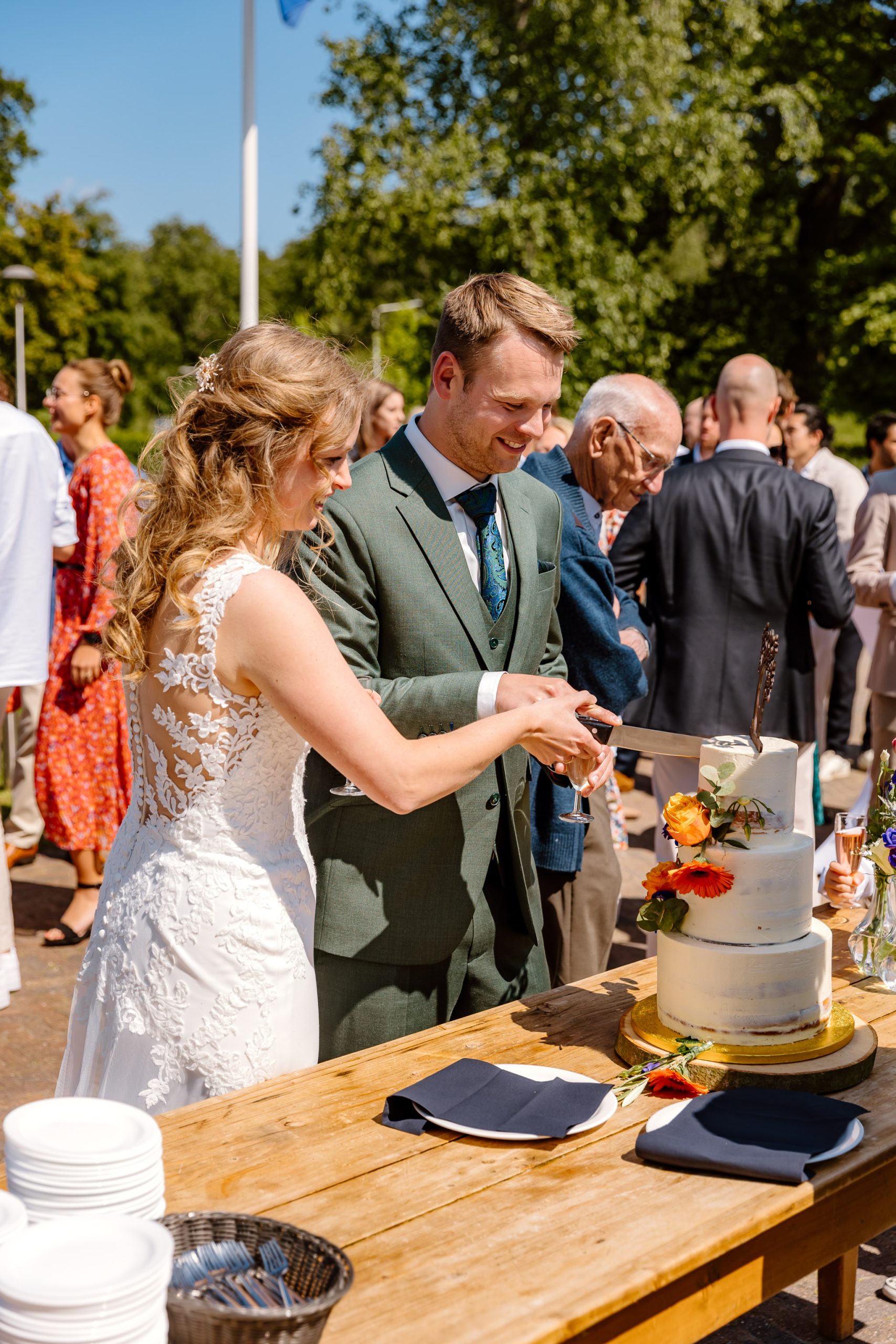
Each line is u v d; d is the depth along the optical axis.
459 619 2.23
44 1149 1.22
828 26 18.16
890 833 2.18
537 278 16.70
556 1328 1.22
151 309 58.28
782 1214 1.45
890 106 18.59
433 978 2.32
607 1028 2.00
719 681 3.73
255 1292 1.17
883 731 5.19
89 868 4.82
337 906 2.24
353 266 18.72
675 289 19.23
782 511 3.67
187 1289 1.17
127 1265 1.07
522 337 2.12
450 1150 1.59
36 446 4.01
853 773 7.50
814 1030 1.84
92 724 4.72
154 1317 1.05
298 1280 1.19
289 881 1.88
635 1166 1.55
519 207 16.55
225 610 1.71
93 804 4.75
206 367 1.83
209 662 1.73
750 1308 1.50
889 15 18.31
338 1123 1.66
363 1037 2.27
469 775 1.78
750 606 3.72
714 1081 1.75
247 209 6.92
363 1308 1.25
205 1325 1.09
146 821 1.91
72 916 4.84
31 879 5.59
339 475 1.87
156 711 1.82
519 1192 1.48
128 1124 1.31
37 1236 1.10
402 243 18.34
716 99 17.09
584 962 3.04
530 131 17.23
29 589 4.03
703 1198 1.47
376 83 18.12
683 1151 1.53
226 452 1.78
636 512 3.84
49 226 40.03
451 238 17.88
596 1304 1.25
